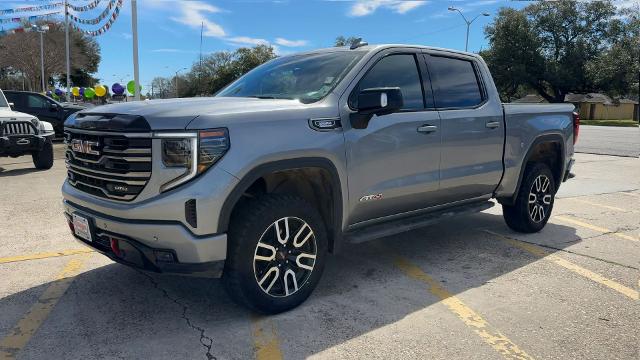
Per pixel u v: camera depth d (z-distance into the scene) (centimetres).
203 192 309
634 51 4488
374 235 410
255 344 323
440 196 465
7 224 607
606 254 514
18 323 349
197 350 314
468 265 479
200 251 314
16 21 3144
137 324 348
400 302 390
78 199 362
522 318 364
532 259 497
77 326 345
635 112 6194
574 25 5016
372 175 397
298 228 362
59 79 7131
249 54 6078
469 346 324
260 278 347
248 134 326
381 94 352
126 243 328
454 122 462
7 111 1027
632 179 1012
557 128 584
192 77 6906
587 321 361
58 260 480
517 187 553
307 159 351
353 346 322
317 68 425
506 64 5216
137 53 1698
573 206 753
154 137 312
